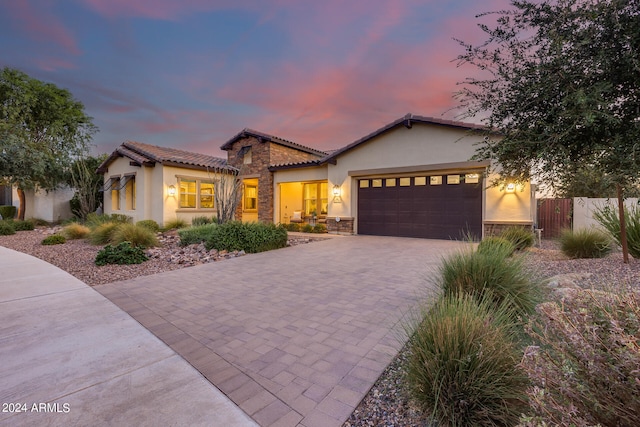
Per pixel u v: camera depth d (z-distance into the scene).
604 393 1.38
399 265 7.01
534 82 3.36
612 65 2.92
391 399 2.33
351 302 4.51
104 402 2.25
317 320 3.86
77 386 2.45
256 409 2.20
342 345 3.18
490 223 10.30
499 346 2.21
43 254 8.73
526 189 9.73
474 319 2.39
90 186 17.94
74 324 3.72
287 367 2.77
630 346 1.33
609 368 1.39
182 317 4.01
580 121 2.98
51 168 16.89
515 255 4.62
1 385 2.45
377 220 13.11
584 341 1.48
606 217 6.79
